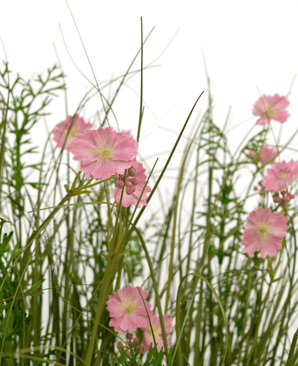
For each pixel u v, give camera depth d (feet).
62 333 2.77
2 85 2.99
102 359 2.72
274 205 2.90
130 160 2.27
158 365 2.43
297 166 2.68
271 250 2.60
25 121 3.04
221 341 2.97
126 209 2.63
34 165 3.00
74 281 2.84
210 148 3.25
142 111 2.45
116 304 2.54
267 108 3.05
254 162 3.05
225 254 3.24
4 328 2.46
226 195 3.32
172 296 2.98
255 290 3.07
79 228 2.99
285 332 2.87
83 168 2.26
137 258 3.27
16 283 2.54
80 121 2.63
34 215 2.82
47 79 3.12
